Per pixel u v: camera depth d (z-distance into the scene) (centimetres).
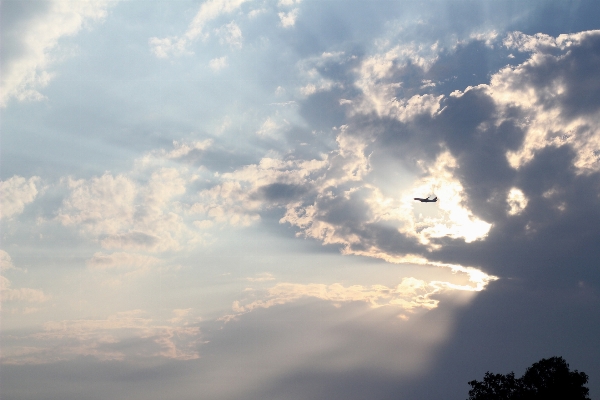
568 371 9469
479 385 9906
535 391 9394
